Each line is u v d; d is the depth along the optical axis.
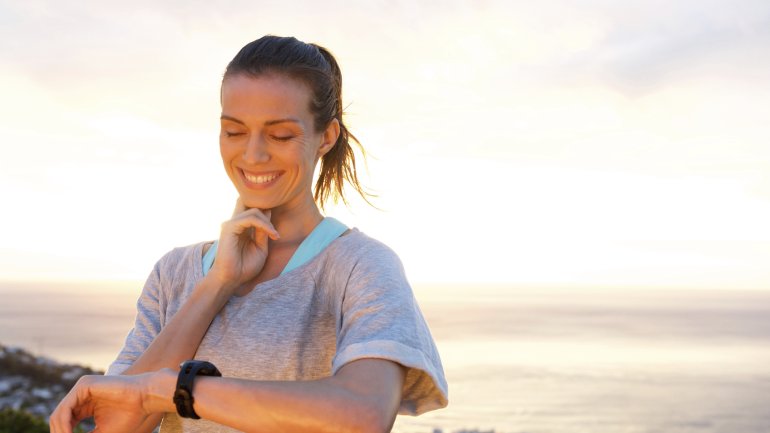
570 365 139.12
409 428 46.25
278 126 1.67
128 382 1.47
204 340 1.71
